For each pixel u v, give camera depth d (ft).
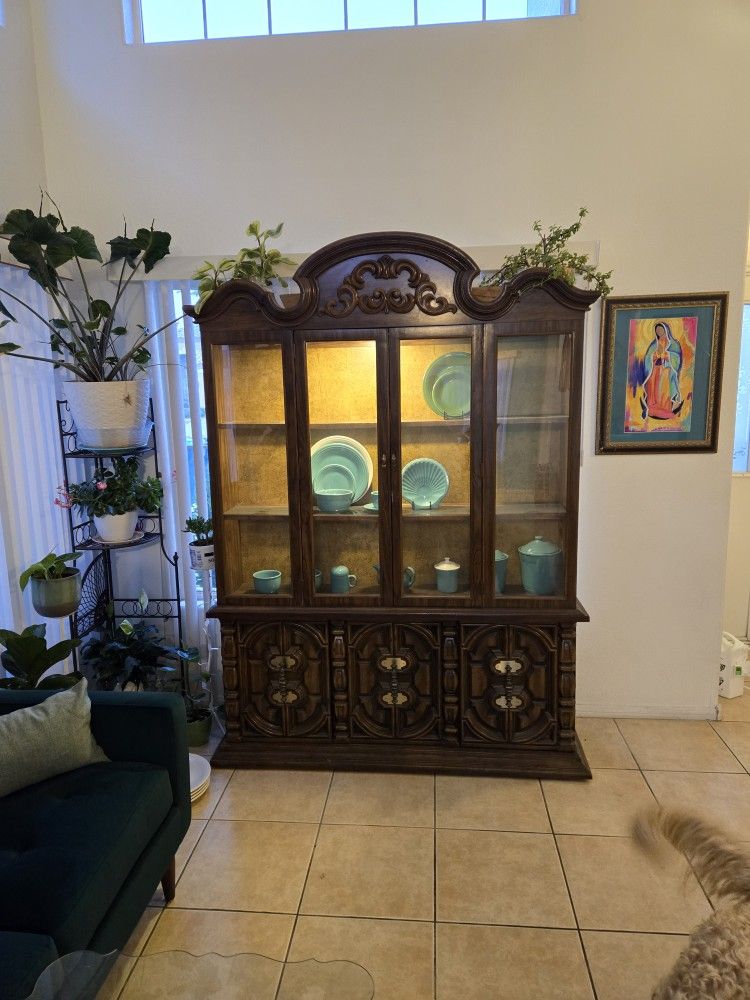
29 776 6.25
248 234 8.94
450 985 5.83
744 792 8.44
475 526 8.67
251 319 8.52
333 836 7.77
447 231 9.45
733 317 9.35
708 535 9.85
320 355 8.75
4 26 8.75
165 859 6.40
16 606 8.86
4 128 8.74
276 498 9.16
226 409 8.98
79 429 9.18
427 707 9.13
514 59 9.05
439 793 8.54
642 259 9.32
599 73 8.99
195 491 10.57
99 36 9.46
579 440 8.43
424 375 8.67
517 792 8.52
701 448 9.64
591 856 7.36
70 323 8.89
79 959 4.68
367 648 9.07
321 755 9.12
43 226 7.89
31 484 9.21
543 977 5.89
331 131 9.38
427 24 9.18
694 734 9.86
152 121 9.57
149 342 10.11
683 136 9.04
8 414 8.75
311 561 8.95
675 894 6.81
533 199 9.30
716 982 3.91
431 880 7.05
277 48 9.29
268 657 9.14
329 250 8.15
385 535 8.80
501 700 8.86
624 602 10.09
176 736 6.76
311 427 8.86
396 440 8.60
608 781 8.71
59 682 8.13
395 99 9.25
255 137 9.48
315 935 6.36
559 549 8.77
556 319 8.19
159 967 4.87
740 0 8.70
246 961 4.92
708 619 10.04
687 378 9.51
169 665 10.78
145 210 9.75
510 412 8.65
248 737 9.36
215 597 10.76
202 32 9.55
